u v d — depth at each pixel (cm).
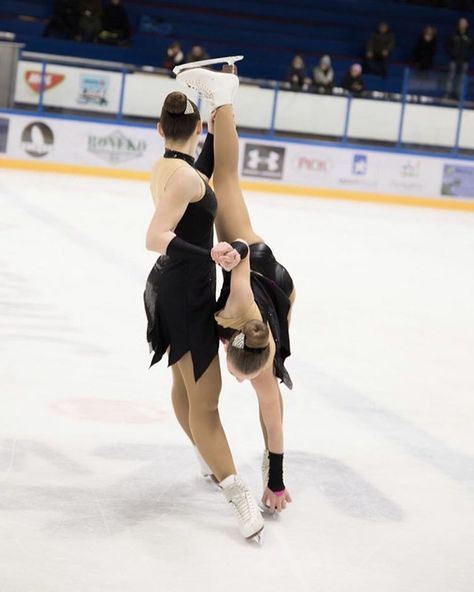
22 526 912
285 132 4319
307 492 1068
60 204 3244
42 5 4962
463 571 909
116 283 2091
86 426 1205
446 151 4475
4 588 792
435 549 952
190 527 948
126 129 4150
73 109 4084
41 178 3888
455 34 4550
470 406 1465
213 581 844
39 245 2444
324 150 4347
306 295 2198
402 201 4469
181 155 922
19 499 972
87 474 1055
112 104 4125
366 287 2378
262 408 953
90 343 1597
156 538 916
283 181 4334
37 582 808
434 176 4478
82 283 2055
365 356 1706
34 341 1573
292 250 2831
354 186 4416
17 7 4928
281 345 944
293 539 945
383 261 2808
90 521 938
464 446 1277
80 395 1325
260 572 870
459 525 1016
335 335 1841
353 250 2953
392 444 1255
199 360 922
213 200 933
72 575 827
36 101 4038
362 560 914
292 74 4416
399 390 1512
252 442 1202
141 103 4147
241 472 1104
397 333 1914
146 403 1320
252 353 879
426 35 4959
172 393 1038
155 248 888
